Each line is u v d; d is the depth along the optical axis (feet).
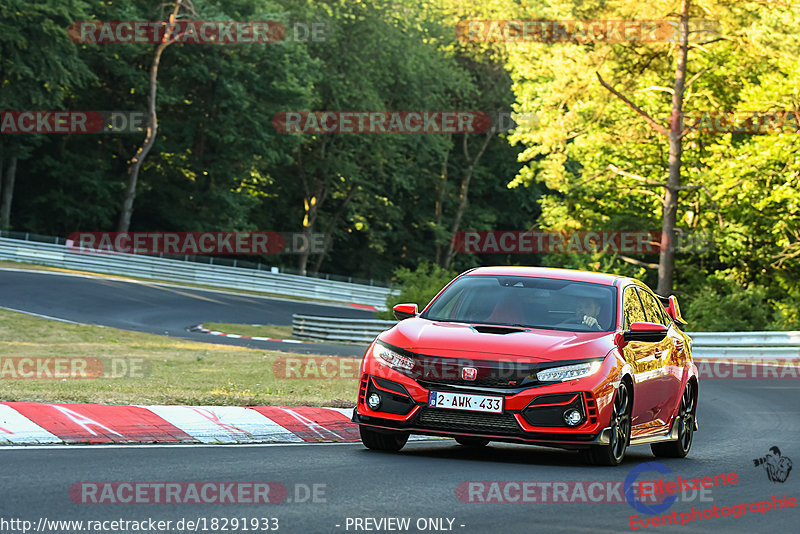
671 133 439.22
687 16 425.69
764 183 451.53
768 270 492.13
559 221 528.22
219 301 490.08
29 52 555.28
